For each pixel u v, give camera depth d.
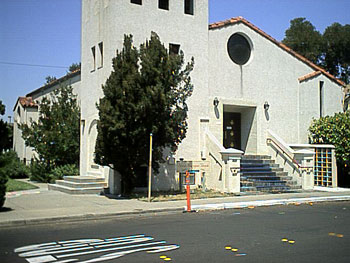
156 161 15.47
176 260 6.71
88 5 19.19
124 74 14.16
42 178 21.89
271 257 6.93
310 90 21.16
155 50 14.42
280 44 20.83
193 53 17.92
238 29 19.58
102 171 17.25
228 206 13.45
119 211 11.80
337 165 21.34
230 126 20.58
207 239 8.40
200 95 17.98
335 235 8.91
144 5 16.83
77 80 23.95
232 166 16.31
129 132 13.91
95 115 18.05
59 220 10.73
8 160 11.91
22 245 7.83
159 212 12.30
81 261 6.66
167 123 14.41
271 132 20.03
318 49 37.47
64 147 21.19
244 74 19.61
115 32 16.17
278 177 18.47
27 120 29.42
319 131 20.30
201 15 18.27
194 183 17.42
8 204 13.10
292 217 11.52
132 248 7.59
